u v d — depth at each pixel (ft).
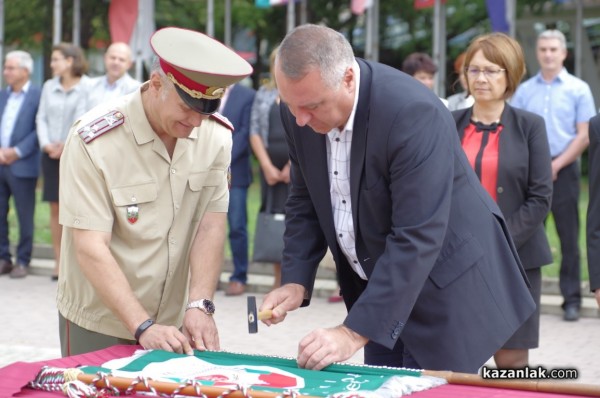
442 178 10.64
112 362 10.31
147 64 38.91
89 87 31.24
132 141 11.50
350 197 11.40
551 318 26.76
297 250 12.17
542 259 17.06
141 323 11.12
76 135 11.51
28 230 33.22
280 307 11.49
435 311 11.29
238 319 26.50
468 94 19.19
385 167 10.84
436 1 34.68
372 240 11.32
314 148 11.46
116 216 11.62
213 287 11.98
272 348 23.15
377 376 9.62
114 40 36.76
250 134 28.94
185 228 12.03
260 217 28.71
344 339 10.27
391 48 63.93
